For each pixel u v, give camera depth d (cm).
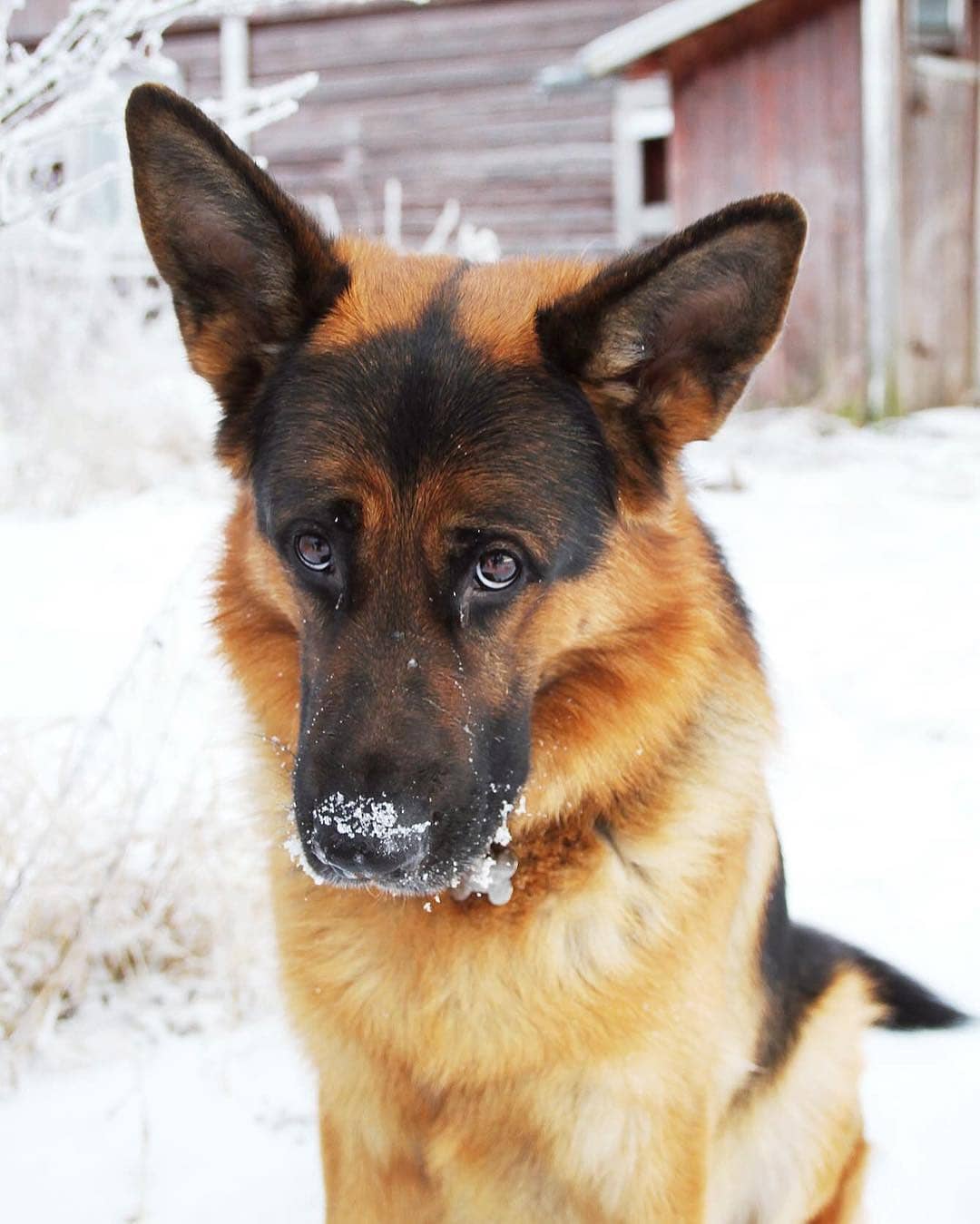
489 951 73
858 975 91
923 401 351
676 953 73
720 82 350
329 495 70
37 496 217
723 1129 83
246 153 73
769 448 293
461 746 69
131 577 178
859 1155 87
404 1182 80
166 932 99
